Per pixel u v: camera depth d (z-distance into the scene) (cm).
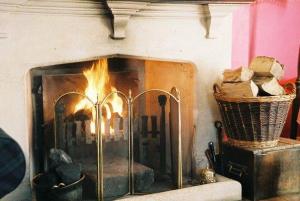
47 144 214
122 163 222
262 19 267
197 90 230
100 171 193
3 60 186
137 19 211
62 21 196
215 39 229
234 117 211
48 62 196
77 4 194
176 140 219
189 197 202
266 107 202
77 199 189
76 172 188
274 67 211
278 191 216
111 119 217
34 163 214
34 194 196
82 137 213
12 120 190
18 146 128
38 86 215
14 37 187
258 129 207
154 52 218
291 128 263
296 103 259
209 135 236
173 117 220
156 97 246
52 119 213
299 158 220
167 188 218
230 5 218
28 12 188
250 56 266
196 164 233
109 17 205
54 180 184
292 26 276
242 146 214
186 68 235
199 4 216
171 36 220
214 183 212
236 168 219
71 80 218
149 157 238
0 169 125
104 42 206
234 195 213
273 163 212
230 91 209
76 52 201
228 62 235
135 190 210
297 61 281
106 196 202
